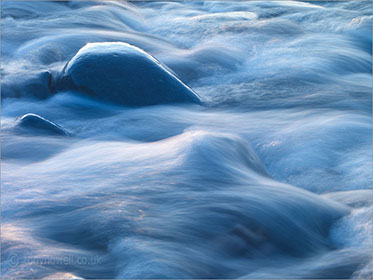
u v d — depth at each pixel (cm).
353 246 346
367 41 1013
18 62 816
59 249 306
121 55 654
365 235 352
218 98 698
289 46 953
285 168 479
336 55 892
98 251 306
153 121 591
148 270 285
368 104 656
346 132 548
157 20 1213
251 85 755
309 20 1152
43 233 325
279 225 353
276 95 703
